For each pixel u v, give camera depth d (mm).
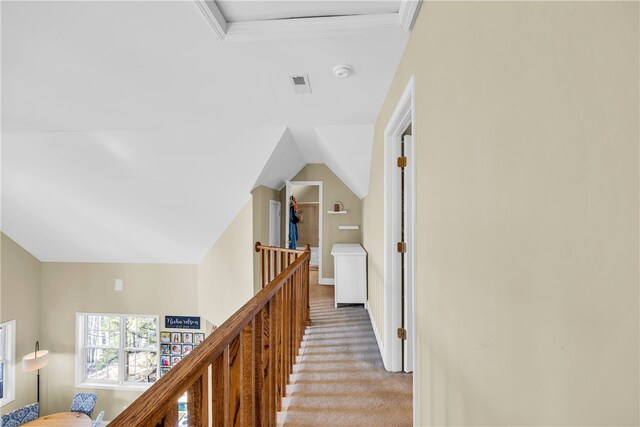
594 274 452
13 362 4766
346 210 5383
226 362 944
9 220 4504
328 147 3574
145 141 3264
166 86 2186
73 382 5105
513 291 663
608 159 425
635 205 385
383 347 2555
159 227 4520
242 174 3668
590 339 460
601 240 439
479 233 820
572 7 488
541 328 573
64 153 3436
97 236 4738
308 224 8055
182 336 5078
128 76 2039
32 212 4352
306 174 5410
